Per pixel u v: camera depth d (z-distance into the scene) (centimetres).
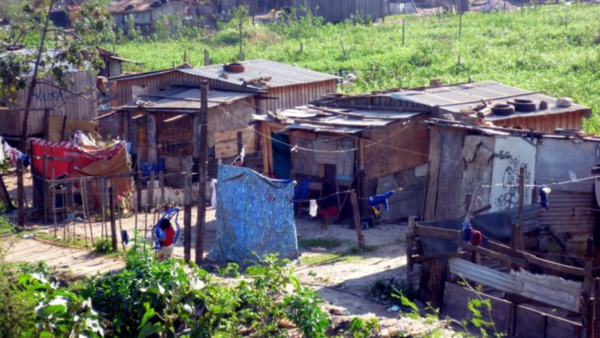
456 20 6272
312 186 2297
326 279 1666
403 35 5250
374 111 2369
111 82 3216
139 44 5944
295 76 3088
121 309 1284
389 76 4028
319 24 6116
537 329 1291
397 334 1212
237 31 5956
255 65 3259
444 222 1536
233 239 1858
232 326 1259
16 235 2030
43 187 2325
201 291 1293
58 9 6397
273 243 1809
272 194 1812
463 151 1795
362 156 2178
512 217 1578
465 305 1407
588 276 1275
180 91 2938
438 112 2220
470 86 2577
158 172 2750
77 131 2781
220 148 2653
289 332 1255
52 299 1188
